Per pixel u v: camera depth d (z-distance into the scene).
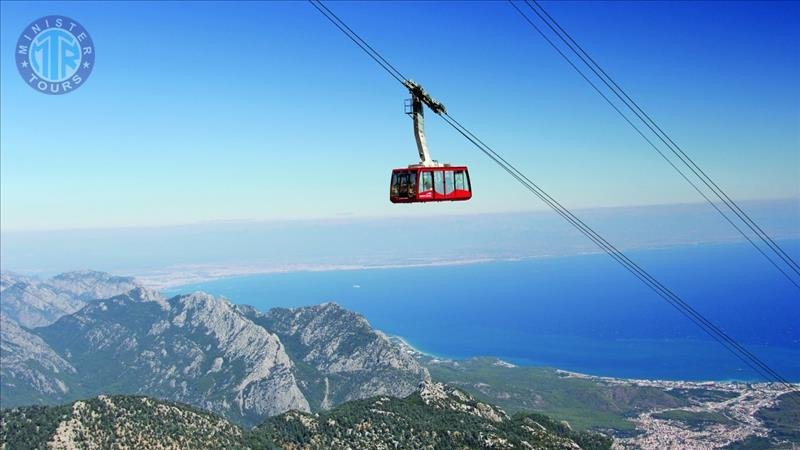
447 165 96.12
